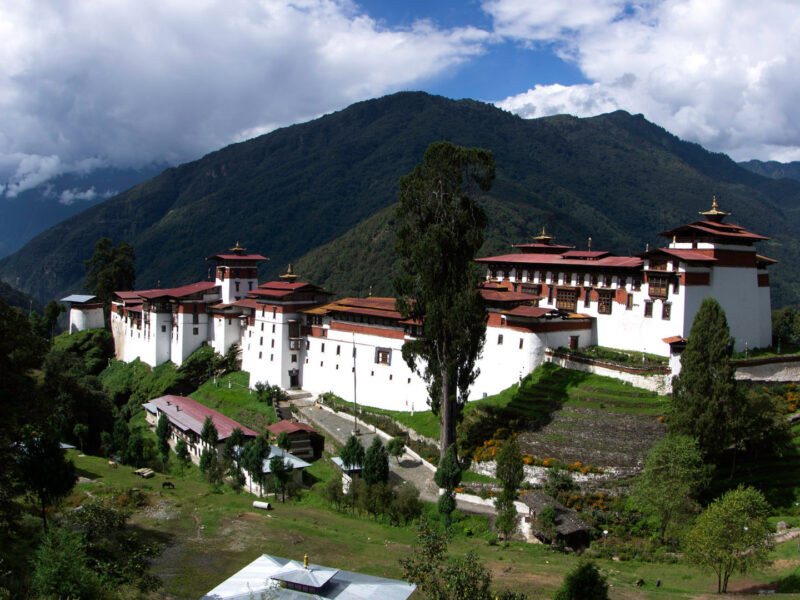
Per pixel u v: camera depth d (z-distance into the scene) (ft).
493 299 266.36
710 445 188.24
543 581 142.61
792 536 166.71
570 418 224.94
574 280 284.61
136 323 440.86
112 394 401.29
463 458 229.66
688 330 237.86
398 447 241.76
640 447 207.41
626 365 236.02
